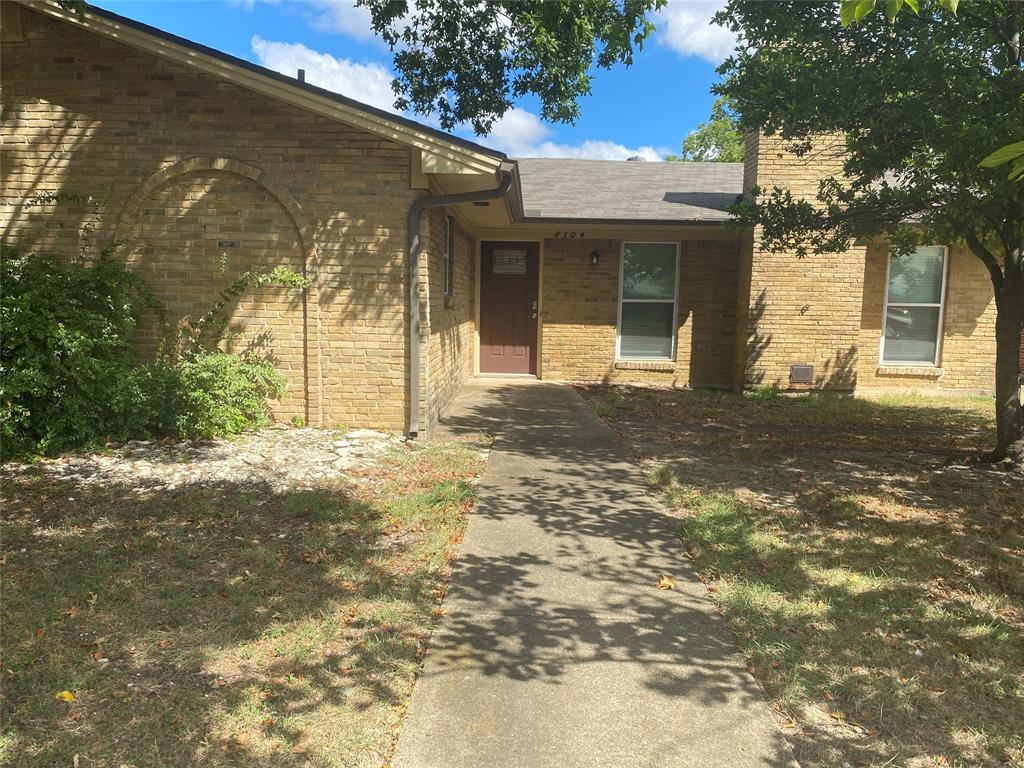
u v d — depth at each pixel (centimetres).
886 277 1209
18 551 423
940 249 1204
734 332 1262
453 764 254
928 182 630
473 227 1226
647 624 364
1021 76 554
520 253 1287
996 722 285
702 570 434
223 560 423
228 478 580
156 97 719
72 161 727
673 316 1277
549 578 418
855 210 740
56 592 373
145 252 737
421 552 449
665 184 1396
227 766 248
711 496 582
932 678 316
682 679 313
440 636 347
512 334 1308
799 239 795
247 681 300
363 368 749
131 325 688
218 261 739
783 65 660
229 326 749
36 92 720
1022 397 1139
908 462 726
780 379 1174
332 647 331
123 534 456
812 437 852
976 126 513
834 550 468
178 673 305
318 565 422
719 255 1258
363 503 538
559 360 1285
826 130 694
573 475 644
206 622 349
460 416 911
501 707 290
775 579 420
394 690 299
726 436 845
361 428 757
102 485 550
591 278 1273
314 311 742
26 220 732
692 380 1278
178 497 529
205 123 721
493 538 481
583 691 303
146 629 340
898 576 428
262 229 736
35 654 314
